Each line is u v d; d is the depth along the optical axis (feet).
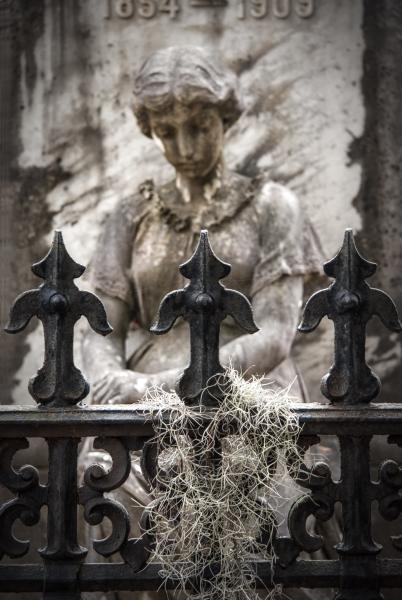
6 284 20.25
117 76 20.36
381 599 9.02
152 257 15.83
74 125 20.42
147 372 15.61
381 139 20.17
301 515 9.07
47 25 20.39
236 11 20.33
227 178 16.01
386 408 9.12
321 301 9.18
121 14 20.35
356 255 9.19
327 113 20.27
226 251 15.46
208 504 8.98
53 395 9.02
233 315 9.07
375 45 20.21
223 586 8.90
